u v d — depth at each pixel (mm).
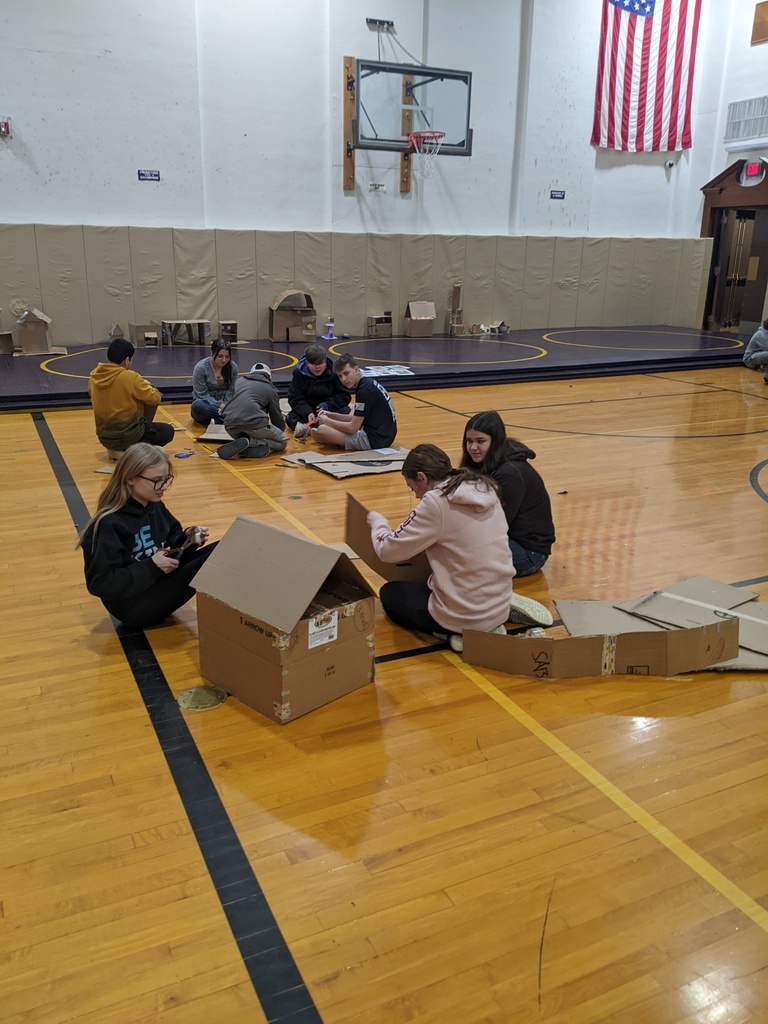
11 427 7207
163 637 3342
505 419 8008
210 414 7203
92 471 5766
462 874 2070
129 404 5855
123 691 2918
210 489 5402
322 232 12984
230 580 2781
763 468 6211
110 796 2348
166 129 11891
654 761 2572
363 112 12984
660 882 2055
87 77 11273
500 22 13555
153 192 12055
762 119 14227
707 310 15891
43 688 2932
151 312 12242
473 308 14523
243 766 2498
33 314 10828
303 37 12344
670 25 14727
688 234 16109
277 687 2684
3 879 2021
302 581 2615
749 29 14281
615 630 3338
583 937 1878
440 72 13219
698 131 15570
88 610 3574
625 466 6234
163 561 3156
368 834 2211
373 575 4012
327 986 1736
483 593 3141
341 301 13445
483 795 2385
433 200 13953
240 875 2051
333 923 1905
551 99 14242
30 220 11453
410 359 11203
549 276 15016
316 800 2346
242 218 12711
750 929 1912
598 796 2395
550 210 14898
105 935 1857
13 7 10688
